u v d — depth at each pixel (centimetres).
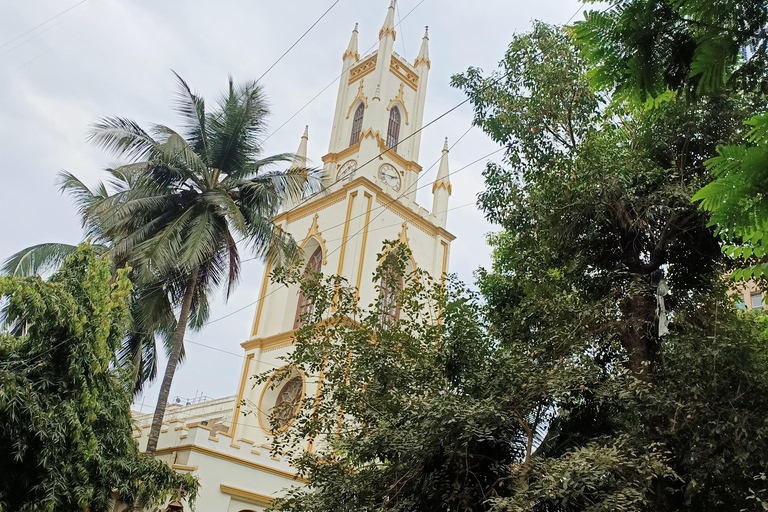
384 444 1381
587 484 1105
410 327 1650
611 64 396
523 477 1227
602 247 1556
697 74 373
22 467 1622
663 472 1162
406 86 4512
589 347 1503
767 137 335
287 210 4134
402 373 1534
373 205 3772
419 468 1365
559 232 1527
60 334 1705
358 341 1616
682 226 1502
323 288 1709
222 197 2281
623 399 1323
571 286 1622
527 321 1588
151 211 2366
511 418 1328
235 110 2434
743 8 360
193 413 4762
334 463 1548
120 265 2366
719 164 345
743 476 1324
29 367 1647
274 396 3462
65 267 1842
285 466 2847
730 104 1407
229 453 2684
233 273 2456
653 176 1445
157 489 1967
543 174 1659
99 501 1755
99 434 1823
